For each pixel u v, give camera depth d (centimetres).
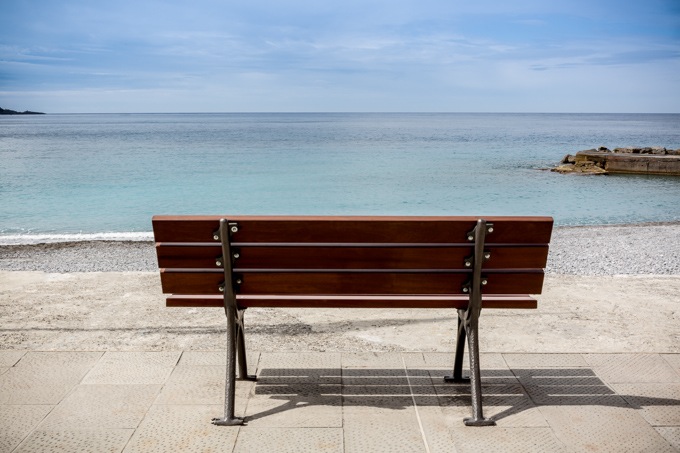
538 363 369
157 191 2681
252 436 275
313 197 2484
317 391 326
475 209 2162
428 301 303
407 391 326
